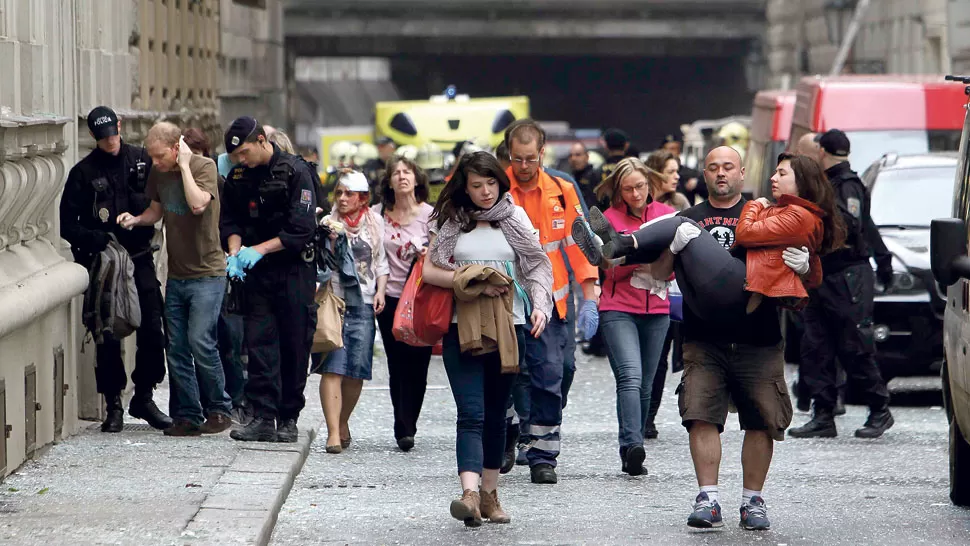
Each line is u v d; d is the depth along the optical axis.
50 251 32.25
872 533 25.38
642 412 32.50
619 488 29.95
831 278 37.56
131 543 22.44
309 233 31.92
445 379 49.00
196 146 35.88
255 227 32.09
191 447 31.84
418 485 29.95
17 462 28.58
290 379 32.72
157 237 37.72
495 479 26.09
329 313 33.38
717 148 29.09
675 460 33.72
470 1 199.75
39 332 30.52
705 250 25.11
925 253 45.50
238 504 25.50
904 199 49.81
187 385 33.59
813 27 184.25
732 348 25.22
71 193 33.03
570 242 30.55
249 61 133.12
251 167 31.94
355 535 25.02
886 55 154.88
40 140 30.14
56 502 25.53
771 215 25.02
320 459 33.03
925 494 29.47
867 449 35.91
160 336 34.16
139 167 33.31
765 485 30.52
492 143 90.94
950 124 61.41
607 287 31.89
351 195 34.31
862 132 61.34
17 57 30.36
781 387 25.31
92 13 39.97
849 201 37.50
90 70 38.97
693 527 25.58
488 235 25.50
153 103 58.34
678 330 37.25
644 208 32.69
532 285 25.98
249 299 32.38
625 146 56.50
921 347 44.75
